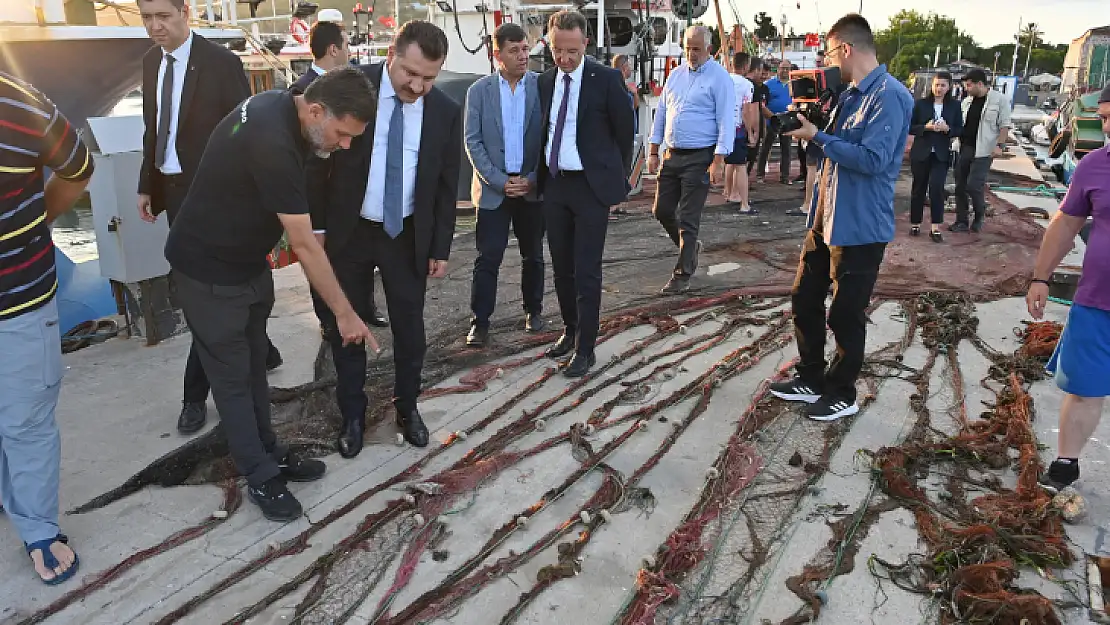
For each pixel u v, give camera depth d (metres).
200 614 2.61
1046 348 4.71
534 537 3.04
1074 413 3.22
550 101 4.40
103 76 6.14
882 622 2.57
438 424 4.01
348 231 3.37
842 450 3.69
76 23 6.06
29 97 2.49
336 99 2.60
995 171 13.45
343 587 2.76
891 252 7.48
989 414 4.00
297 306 5.89
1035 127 22.70
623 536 3.05
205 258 2.83
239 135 2.67
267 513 3.14
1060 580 2.75
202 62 3.66
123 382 4.48
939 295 5.91
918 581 2.77
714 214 9.62
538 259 5.20
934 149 7.77
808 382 4.20
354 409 3.68
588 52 10.80
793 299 4.11
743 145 9.46
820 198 3.88
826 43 3.76
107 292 6.22
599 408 4.15
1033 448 3.47
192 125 3.68
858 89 3.69
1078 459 3.39
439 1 10.60
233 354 3.00
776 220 9.20
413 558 2.90
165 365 4.75
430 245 3.56
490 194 4.87
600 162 4.30
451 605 2.66
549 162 4.38
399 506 3.21
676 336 5.26
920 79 28.88
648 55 11.36
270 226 2.85
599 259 4.47
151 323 5.08
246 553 2.95
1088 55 22.44
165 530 3.09
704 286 6.32
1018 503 3.17
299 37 10.95
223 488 3.41
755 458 3.57
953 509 3.19
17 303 2.59
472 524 3.14
